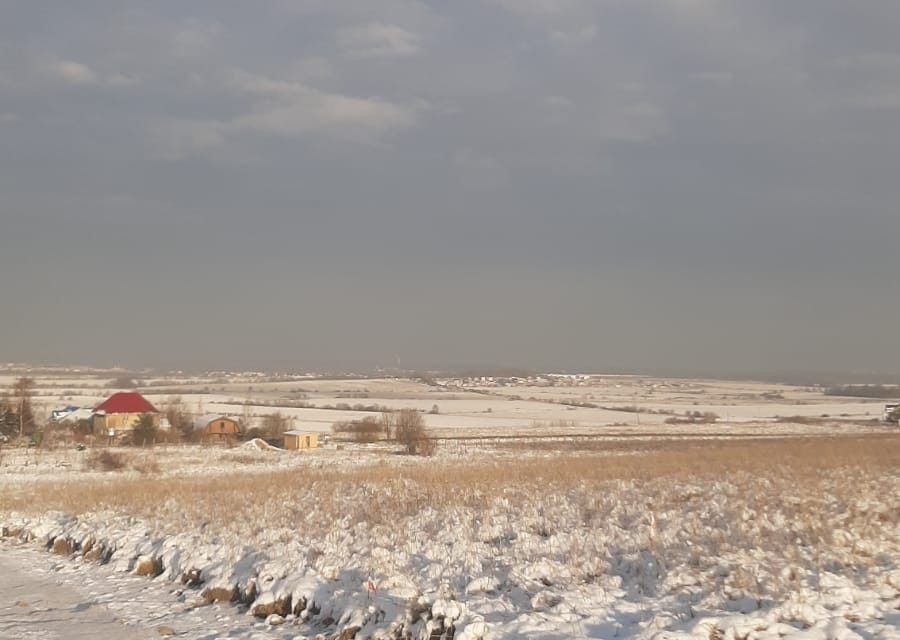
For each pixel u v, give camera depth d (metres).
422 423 85.69
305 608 14.45
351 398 188.75
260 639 13.11
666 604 12.33
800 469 28.77
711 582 12.97
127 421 100.94
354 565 16.09
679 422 121.38
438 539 18.45
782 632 10.40
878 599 11.65
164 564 19.16
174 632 13.89
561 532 18.14
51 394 183.12
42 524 27.50
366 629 12.67
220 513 24.61
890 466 29.56
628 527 18.55
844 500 19.83
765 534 16.19
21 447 84.19
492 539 18.30
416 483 31.25
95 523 25.53
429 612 12.72
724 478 26.58
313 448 83.31
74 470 60.88
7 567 21.28
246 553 18.25
